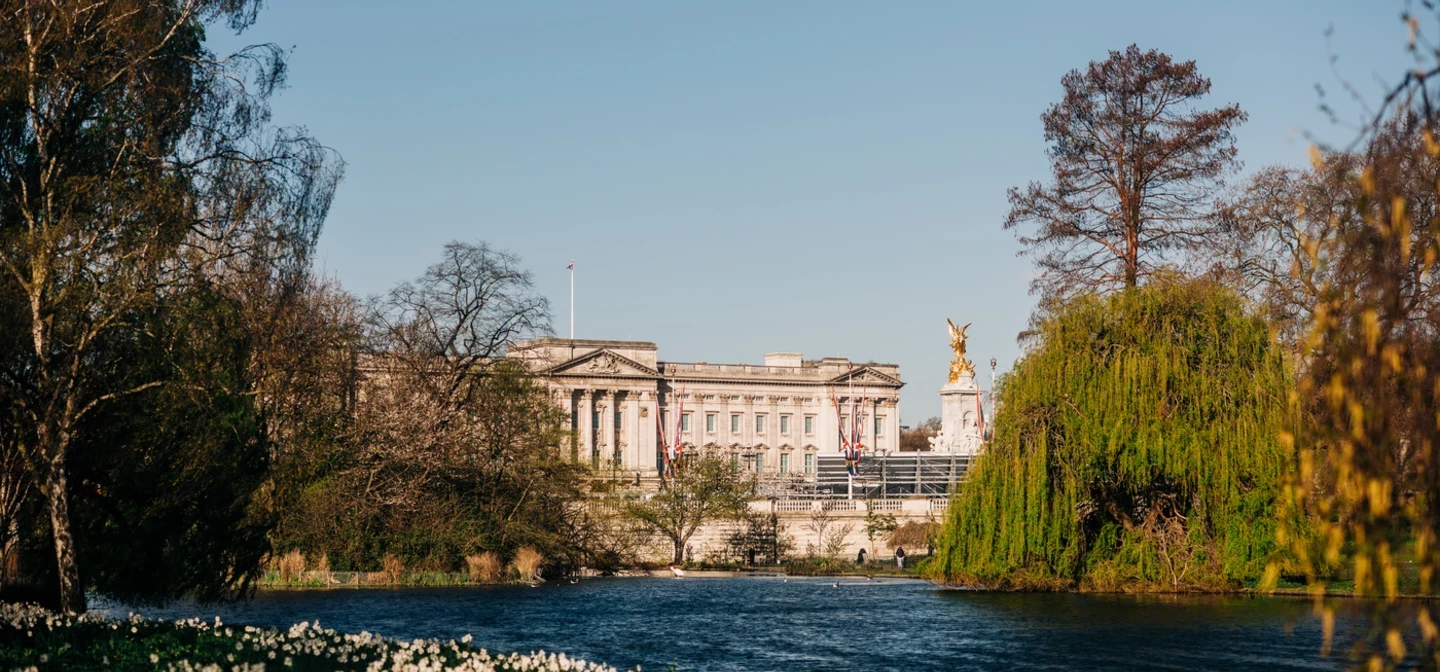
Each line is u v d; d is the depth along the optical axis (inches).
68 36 1378.0
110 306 1363.2
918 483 4608.8
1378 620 478.6
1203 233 2716.5
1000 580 2342.5
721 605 2399.1
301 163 1535.4
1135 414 2245.3
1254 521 2187.5
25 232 1327.5
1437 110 416.2
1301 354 519.2
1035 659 1584.6
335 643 1154.0
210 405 1457.9
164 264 1411.2
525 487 3253.0
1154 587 2279.8
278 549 2839.6
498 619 2118.6
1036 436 2309.3
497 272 3336.6
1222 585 2236.7
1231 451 2196.1
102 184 1368.1
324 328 2593.5
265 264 1497.3
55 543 1379.2
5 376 1359.5
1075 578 2348.7
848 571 3740.2
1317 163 426.3
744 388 7450.8
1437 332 465.1
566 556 3408.0
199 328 1433.3
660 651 1705.2
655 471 7012.8
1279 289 2332.7
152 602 1596.9
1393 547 465.7
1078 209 2768.2
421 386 3186.5
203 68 1493.6
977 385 4795.8
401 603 2415.1
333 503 2883.9
